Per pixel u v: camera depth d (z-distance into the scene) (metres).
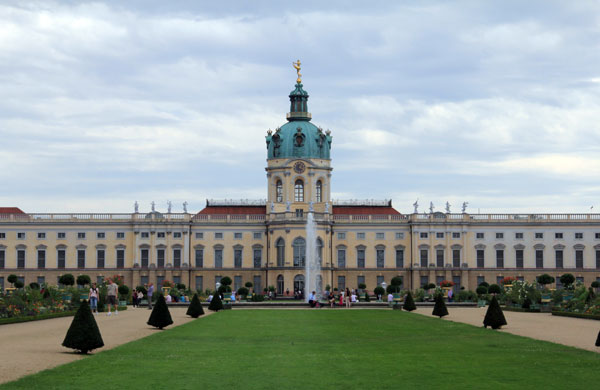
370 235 174.88
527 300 106.81
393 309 114.31
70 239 172.38
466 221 172.62
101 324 74.75
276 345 55.50
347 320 84.50
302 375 40.78
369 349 53.00
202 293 153.62
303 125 176.88
